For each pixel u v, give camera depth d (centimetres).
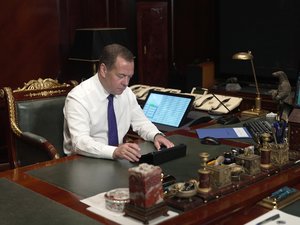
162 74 424
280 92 250
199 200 151
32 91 282
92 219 142
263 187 167
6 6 376
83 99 238
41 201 157
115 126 249
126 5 434
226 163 175
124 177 181
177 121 273
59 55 407
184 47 442
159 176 139
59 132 286
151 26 409
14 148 275
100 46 360
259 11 379
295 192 165
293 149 198
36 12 390
